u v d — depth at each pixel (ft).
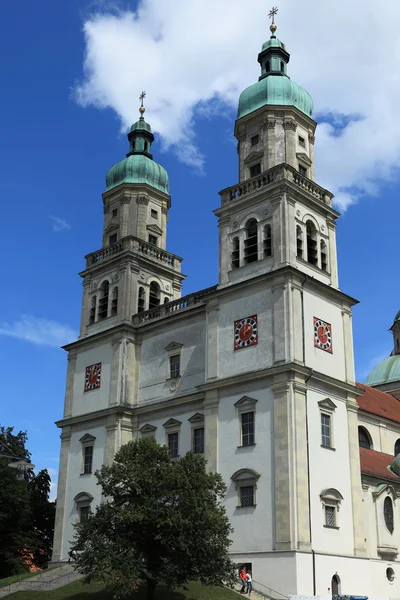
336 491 159.33
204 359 184.65
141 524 129.39
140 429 194.59
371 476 177.47
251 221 183.21
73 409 212.02
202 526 129.39
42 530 248.73
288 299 165.37
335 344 175.32
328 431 164.86
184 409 184.85
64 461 207.41
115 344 205.87
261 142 192.54
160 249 225.97
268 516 152.25
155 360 199.11
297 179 183.21
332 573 150.82
